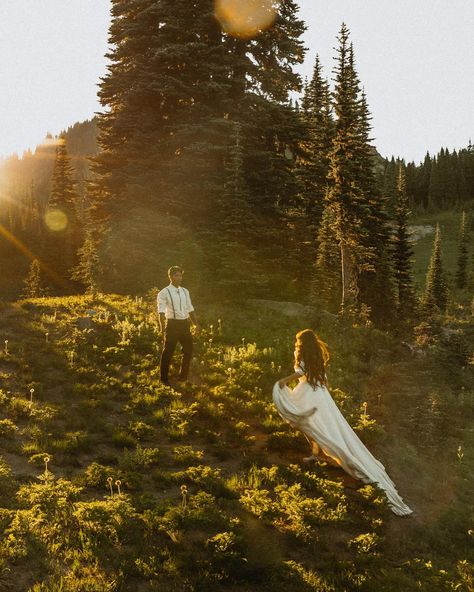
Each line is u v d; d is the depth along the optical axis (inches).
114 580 171.6
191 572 184.4
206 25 1047.6
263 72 1059.3
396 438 370.0
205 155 983.6
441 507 280.2
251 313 698.2
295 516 228.1
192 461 283.9
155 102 1077.8
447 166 6771.7
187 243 847.1
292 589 183.5
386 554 222.8
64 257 2143.2
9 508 211.9
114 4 1117.1
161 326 406.3
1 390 358.9
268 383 428.1
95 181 1037.8
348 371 520.4
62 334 523.8
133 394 384.2
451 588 197.5
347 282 1137.4
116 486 246.2
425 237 5595.5
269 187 1034.1
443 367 665.6
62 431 307.6
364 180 1212.5
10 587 164.4
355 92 1186.6
